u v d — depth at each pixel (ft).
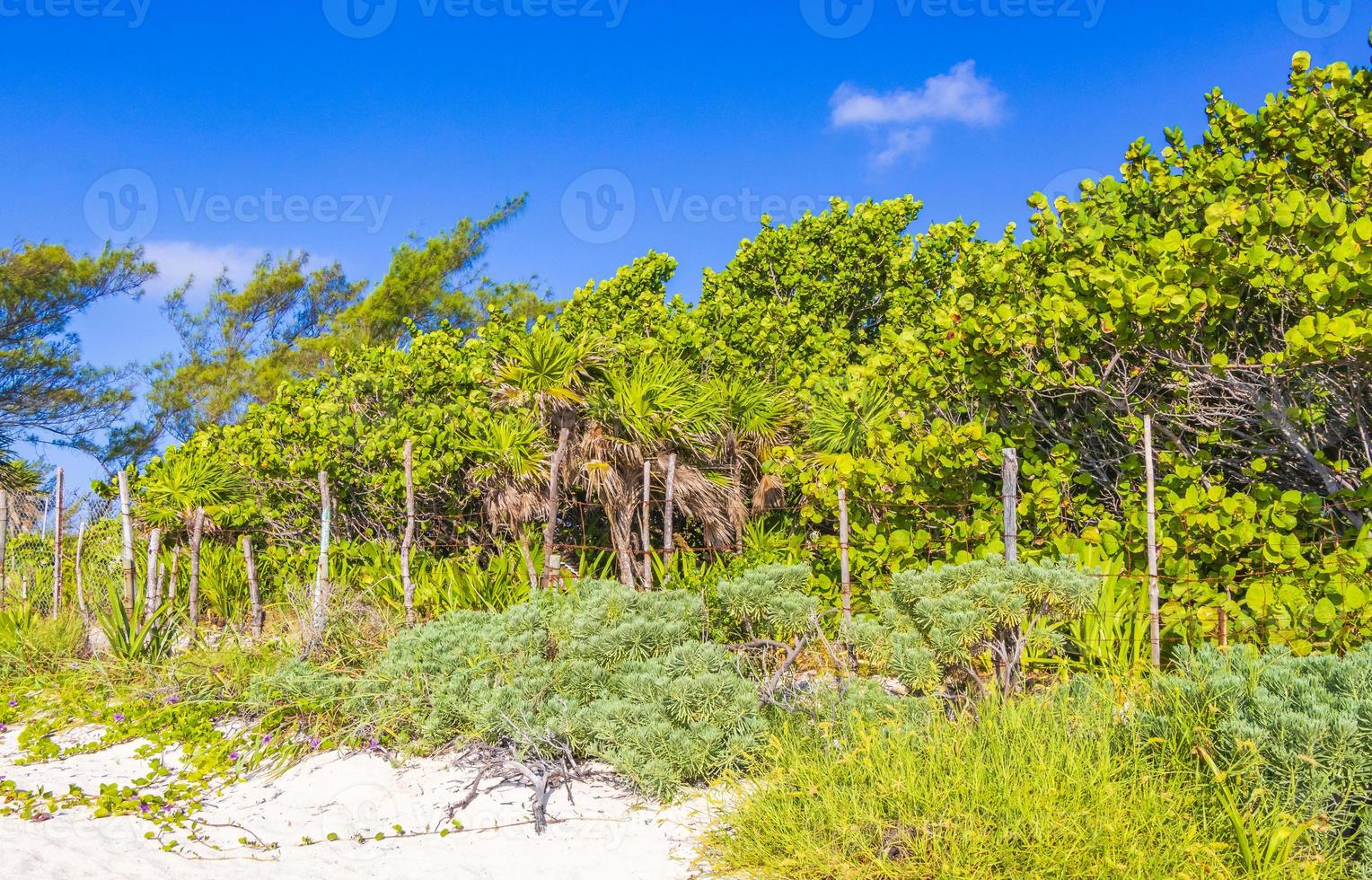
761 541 34.22
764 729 16.92
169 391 91.30
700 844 14.80
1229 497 24.08
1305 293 22.52
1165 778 13.94
